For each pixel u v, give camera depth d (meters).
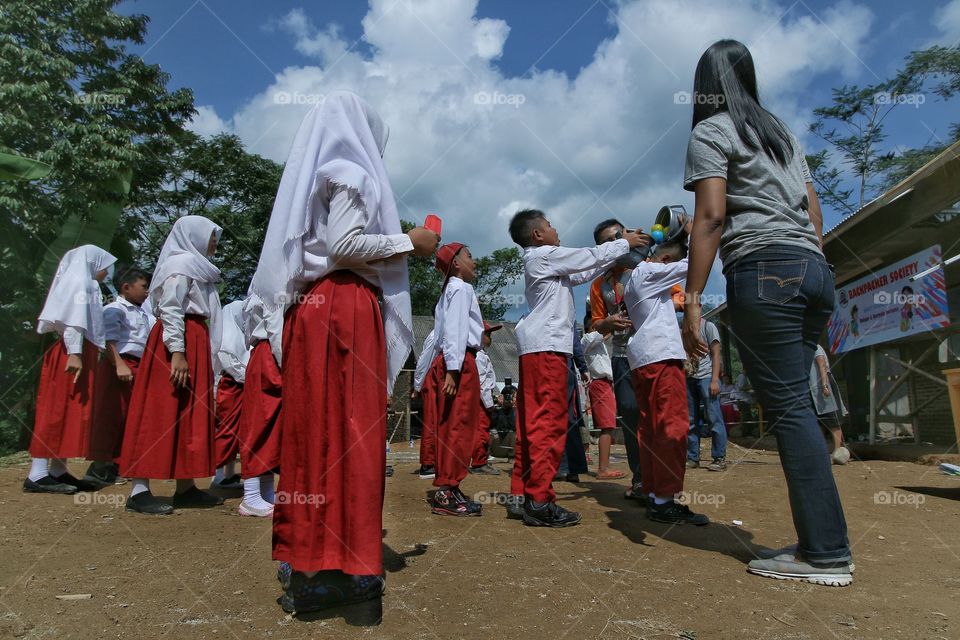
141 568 2.52
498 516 3.80
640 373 3.56
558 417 3.47
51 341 9.03
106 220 9.70
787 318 2.42
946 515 3.61
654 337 3.50
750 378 2.56
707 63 2.71
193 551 2.80
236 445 5.01
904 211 7.45
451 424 3.89
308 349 2.07
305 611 1.99
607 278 4.38
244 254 18.31
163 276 3.97
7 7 10.30
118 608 2.04
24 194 9.12
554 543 2.98
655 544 2.96
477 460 6.80
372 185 2.19
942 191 6.75
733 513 3.76
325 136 2.21
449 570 2.48
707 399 6.41
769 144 2.56
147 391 3.92
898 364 9.00
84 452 4.76
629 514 3.84
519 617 1.96
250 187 18.20
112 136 9.84
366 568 1.95
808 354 2.53
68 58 11.07
